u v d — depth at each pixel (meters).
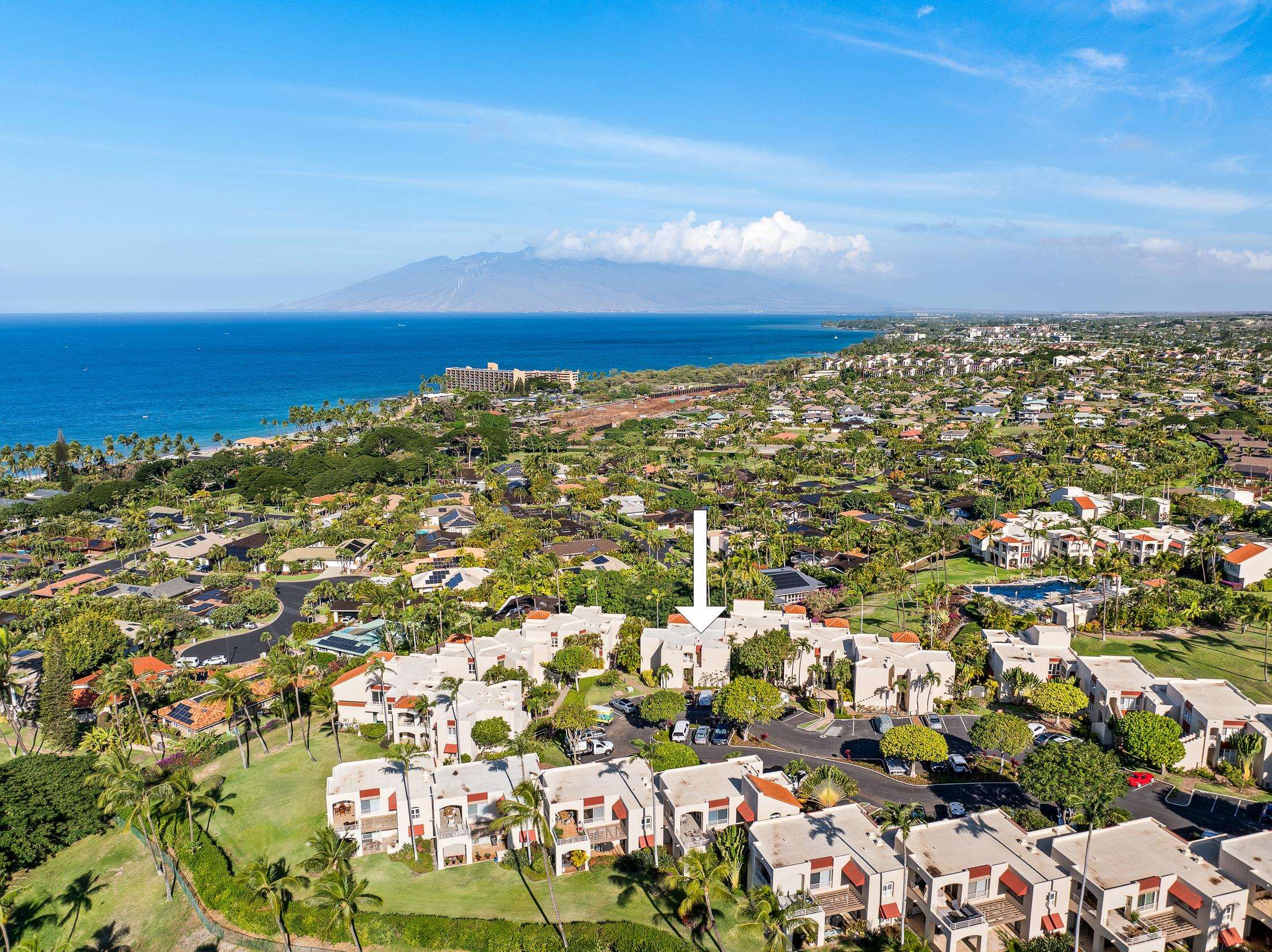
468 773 89.69
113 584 185.25
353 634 144.38
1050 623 143.62
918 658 118.75
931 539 186.00
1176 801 92.38
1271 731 95.75
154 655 146.12
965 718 115.06
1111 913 67.94
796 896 71.00
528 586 165.38
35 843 90.56
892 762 101.81
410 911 77.12
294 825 91.06
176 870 87.00
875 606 160.25
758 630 132.88
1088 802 72.12
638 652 133.38
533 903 77.62
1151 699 106.19
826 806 84.44
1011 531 191.62
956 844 74.88
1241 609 137.12
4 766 99.00
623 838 83.31
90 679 130.50
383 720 116.19
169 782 88.38
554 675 129.12
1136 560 178.50
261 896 79.00
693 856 71.06
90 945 78.88
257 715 121.12
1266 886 66.38
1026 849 74.06
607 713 117.75
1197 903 67.81
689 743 108.94
